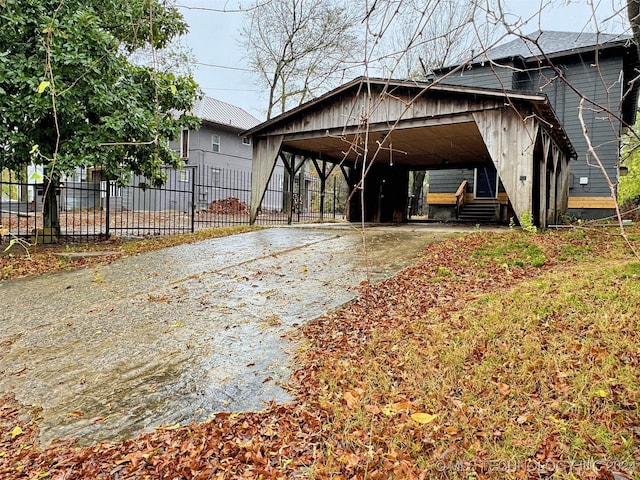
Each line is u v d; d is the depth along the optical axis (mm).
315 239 8977
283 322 4312
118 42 7551
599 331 3324
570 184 13078
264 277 5926
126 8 6977
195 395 3057
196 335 4074
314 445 2426
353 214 15477
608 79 12391
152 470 2311
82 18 6914
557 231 7957
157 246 8367
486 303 4301
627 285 4176
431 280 5395
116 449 2512
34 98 6562
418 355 3365
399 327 4012
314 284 5508
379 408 2711
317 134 10398
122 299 5160
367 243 8164
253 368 3408
